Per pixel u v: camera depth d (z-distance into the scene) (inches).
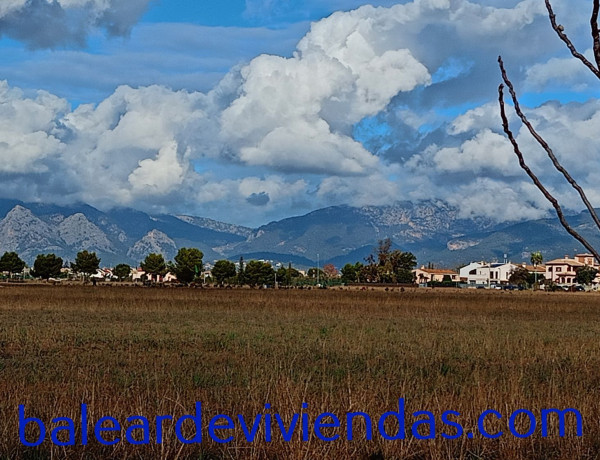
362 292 3693.4
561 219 136.9
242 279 5748.0
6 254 6835.6
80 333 1162.0
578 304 2564.0
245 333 1215.6
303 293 3253.0
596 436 481.1
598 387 677.9
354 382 672.4
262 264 5762.8
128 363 828.0
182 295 2768.2
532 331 1393.9
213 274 5797.2
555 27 133.4
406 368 797.9
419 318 1720.0
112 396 588.4
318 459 423.8
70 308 1908.2
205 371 743.1
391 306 2251.5
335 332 1249.4
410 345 1044.5
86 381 661.9
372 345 1037.8
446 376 750.5
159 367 780.6
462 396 580.4
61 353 918.4
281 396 530.0
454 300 2721.5
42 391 614.5
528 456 462.0
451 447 463.8
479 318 1790.1
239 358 874.1
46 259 6087.6
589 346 1071.6
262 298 2613.2
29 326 1293.1
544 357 916.6
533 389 639.8
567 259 6491.1
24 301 2162.9
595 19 129.6
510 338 1180.5
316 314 1829.5
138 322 1462.8
